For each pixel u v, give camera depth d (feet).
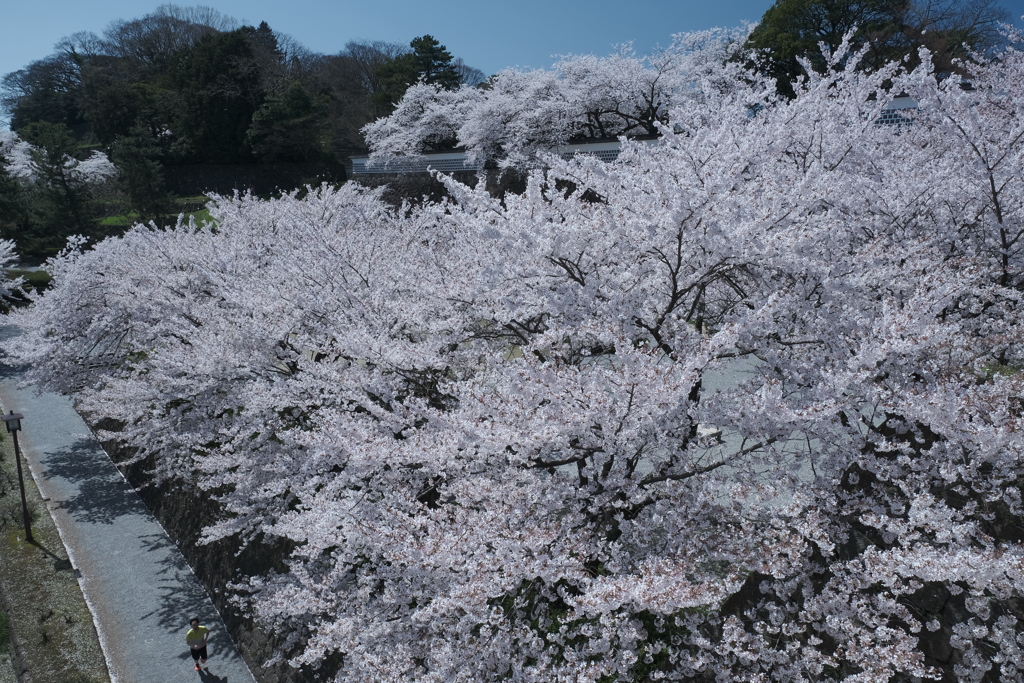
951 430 17.37
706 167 22.68
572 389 18.99
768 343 22.67
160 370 40.01
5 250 94.02
